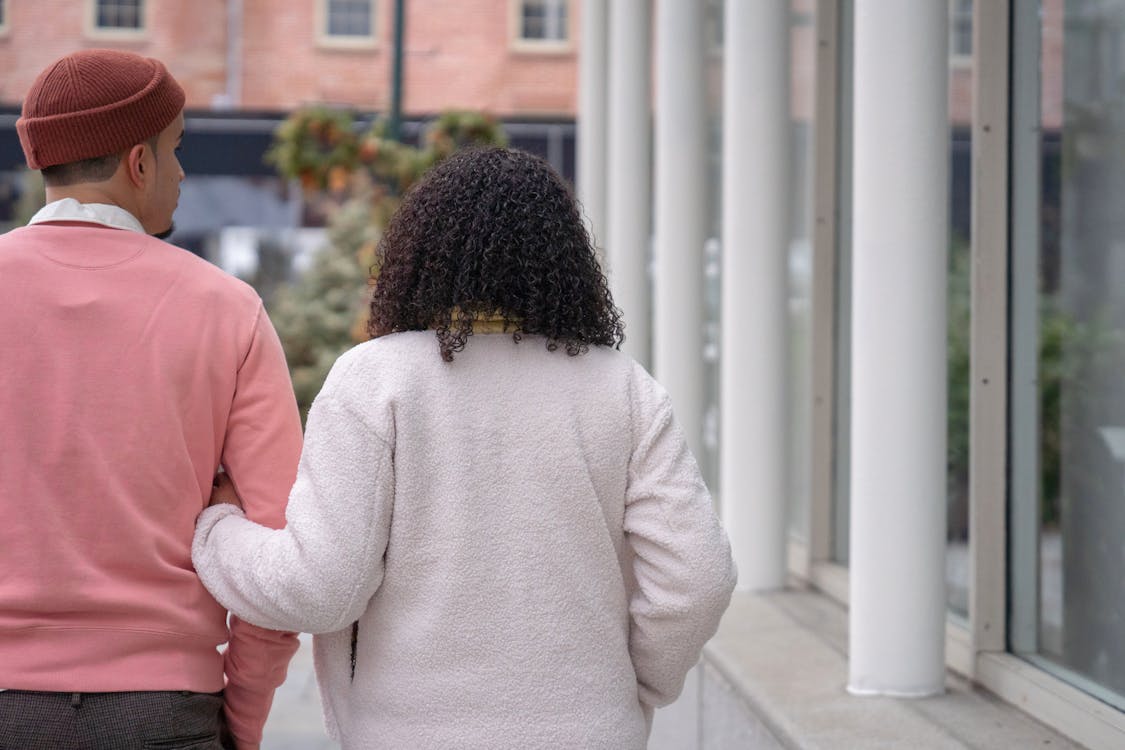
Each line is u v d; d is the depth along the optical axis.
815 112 4.73
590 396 1.59
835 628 3.91
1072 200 2.96
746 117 4.43
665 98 5.30
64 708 1.54
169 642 1.59
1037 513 3.12
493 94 19.77
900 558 3.06
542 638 1.54
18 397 1.58
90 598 1.56
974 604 3.21
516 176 1.62
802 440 4.90
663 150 5.32
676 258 5.29
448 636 1.53
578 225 1.65
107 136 1.66
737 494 4.53
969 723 2.87
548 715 1.53
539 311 1.58
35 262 1.63
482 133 9.75
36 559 1.56
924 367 3.02
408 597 1.55
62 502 1.57
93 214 1.67
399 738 1.53
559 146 17.61
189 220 16.25
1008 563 3.21
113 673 1.56
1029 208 3.14
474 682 1.53
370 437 1.53
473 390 1.57
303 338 13.15
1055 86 3.04
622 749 1.55
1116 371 2.79
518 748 1.52
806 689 3.17
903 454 3.04
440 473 1.55
